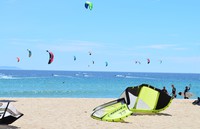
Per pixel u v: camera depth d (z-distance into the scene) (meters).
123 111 12.43
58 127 10.76
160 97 14.94
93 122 11.90
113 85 69.88
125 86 65.94
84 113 14.45
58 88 53.59
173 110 16.41
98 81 89.56
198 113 15.50
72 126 10.99
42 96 37.56
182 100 22.34
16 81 73.50
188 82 106.00
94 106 17.36
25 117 12.74
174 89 28.33
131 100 14.62
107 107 13.01
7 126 10.23
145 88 14.93
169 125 11.79
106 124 11.52
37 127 10.62
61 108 16.12
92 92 46.50
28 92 42.78
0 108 9.75
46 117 12.95
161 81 109.69
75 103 18.72
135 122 12.20
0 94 39.34
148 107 14.70
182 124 12.11
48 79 89.00
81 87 58.81
